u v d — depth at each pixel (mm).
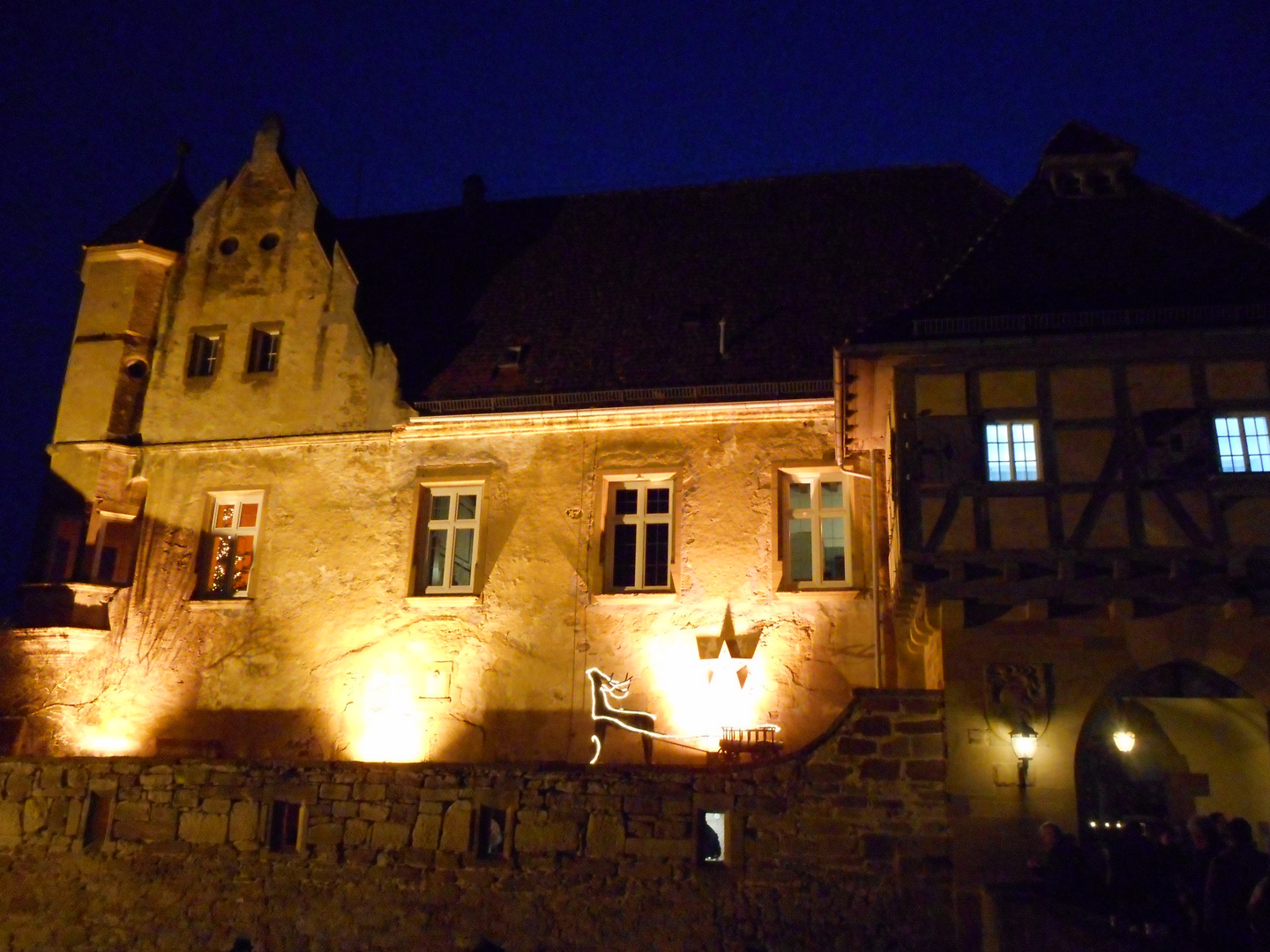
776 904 11953
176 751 16828
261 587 17406
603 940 12242
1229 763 14266
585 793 12742
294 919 13141
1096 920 9500
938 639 12453
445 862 12891
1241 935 8875
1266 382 12195
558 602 16328
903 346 12680
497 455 17219
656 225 20250
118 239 19594
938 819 11789
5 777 14523
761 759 14094
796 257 18859
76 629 17234
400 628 16750
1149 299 12758
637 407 16688
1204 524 11766
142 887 13695
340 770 13523
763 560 15883
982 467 12312
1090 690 11594
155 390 18906
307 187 19453
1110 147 14383
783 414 16391
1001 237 14016
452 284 20062
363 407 17875
